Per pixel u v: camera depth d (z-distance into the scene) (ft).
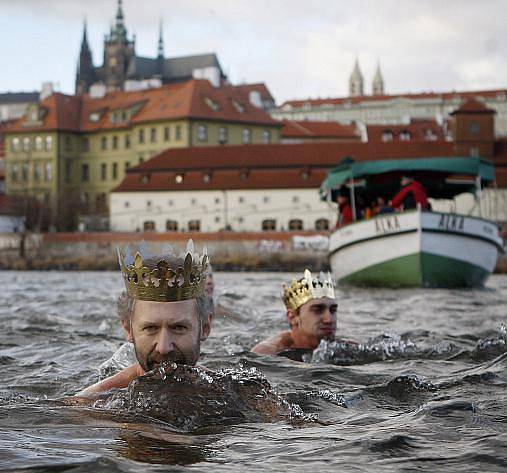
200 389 19.15
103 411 18.90
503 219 311.27
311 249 292.20
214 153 352.69
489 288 114.21
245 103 432.66
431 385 23.79
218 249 303.07
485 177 126.31
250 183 337.93
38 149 443.73
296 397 21.75
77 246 324.19
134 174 356.18
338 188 136.26
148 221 349.82
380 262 116.98
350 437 16.92
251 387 19.95
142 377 19.51
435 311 63.00
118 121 436.76
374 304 73.41
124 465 14.42
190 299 19.90
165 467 14.43
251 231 310.24
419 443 16.37
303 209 331.57
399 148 342.23
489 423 18.20
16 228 360.28
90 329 45.14
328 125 475.72
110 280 159.63
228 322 47.42
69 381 27.12
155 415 18.43
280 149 346.54
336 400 21.72
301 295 32.86
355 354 31.76
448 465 14.69
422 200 117.60
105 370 28.43
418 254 113.50
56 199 394.11
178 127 413.59
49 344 37.91
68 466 14.28
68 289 108.47
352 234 120.78
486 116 339.36
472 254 115.65
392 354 32.27
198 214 343.05
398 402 21.79
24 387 26.03
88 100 460.96
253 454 15.55
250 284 132.87
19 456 14.93
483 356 31.76
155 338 19.65
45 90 498.28
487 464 14.71
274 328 44.55
